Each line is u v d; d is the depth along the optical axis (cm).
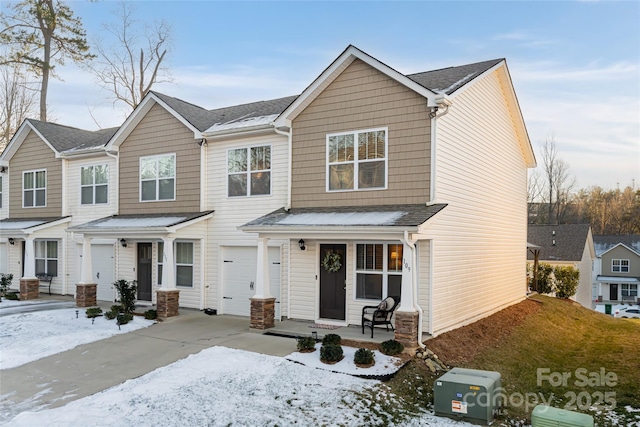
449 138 1198
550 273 2538
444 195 1163
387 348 949
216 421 669
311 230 1086
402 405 765
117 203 1716
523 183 1977
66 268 1895
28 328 1255
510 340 1306
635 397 912
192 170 1548
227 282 1477
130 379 850
